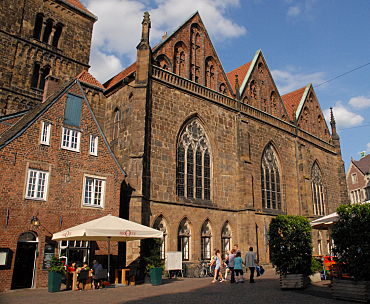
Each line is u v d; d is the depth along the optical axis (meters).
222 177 41.44
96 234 22.05
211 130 41.75
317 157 61.78
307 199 53.19
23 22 40.78
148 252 27.72
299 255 21.66
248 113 47.69
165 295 19.19
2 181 23.55
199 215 37.28
